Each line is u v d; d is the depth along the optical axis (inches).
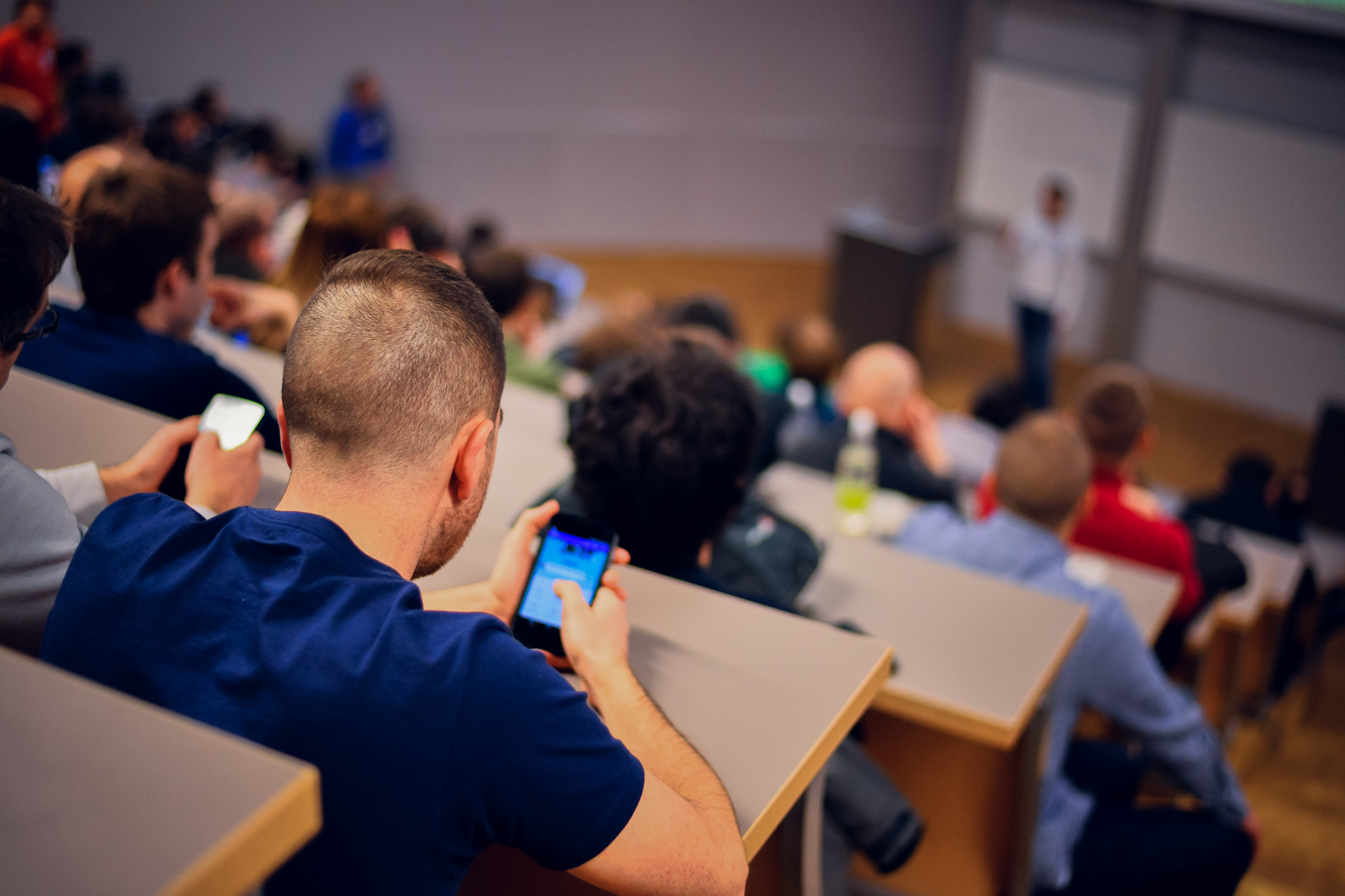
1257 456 181.8
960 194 349.7
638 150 377.1
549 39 361.4
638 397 51.8
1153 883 87.7
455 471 34.1
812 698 37.0
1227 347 305.6
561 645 39.1
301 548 30.8
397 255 34.1
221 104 273.3
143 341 64.2
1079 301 289.6
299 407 32.3
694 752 33.5
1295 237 285.6
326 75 350.6
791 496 100.3
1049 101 321.7
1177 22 290.2
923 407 155.3
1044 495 86.5
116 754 21.6
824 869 53.6
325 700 28.3
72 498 44.6
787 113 378.9
